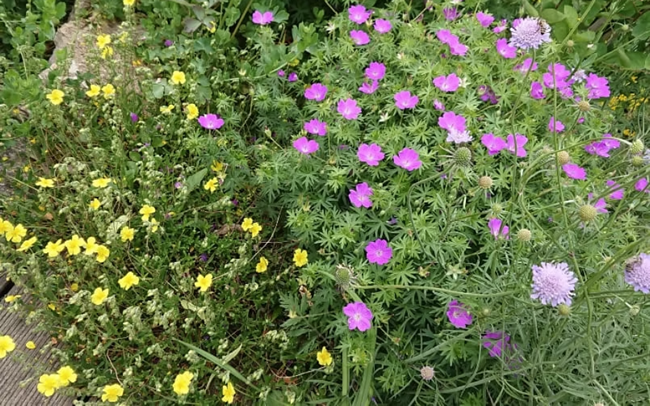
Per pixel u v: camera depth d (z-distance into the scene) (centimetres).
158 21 76
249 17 82
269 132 62
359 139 62
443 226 56
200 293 55
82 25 78
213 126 64
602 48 79
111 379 51
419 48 68
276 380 56
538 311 47
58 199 58
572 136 63
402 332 52
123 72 74
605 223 54
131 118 67
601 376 46
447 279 54
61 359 48
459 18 75
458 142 52
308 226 56
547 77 65
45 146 63
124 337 53
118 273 55
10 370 51
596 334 46
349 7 75
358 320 48
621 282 49
